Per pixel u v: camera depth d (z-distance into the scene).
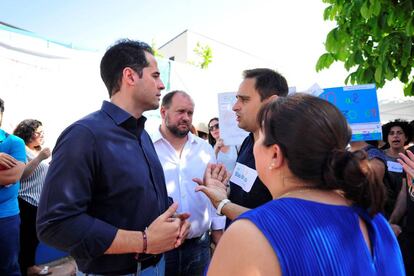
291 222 0.70
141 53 1.42
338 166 0.74
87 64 3.79
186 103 2.26
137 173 1.33
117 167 1.27
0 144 2.58
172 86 4.54
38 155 3.33
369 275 0.71
